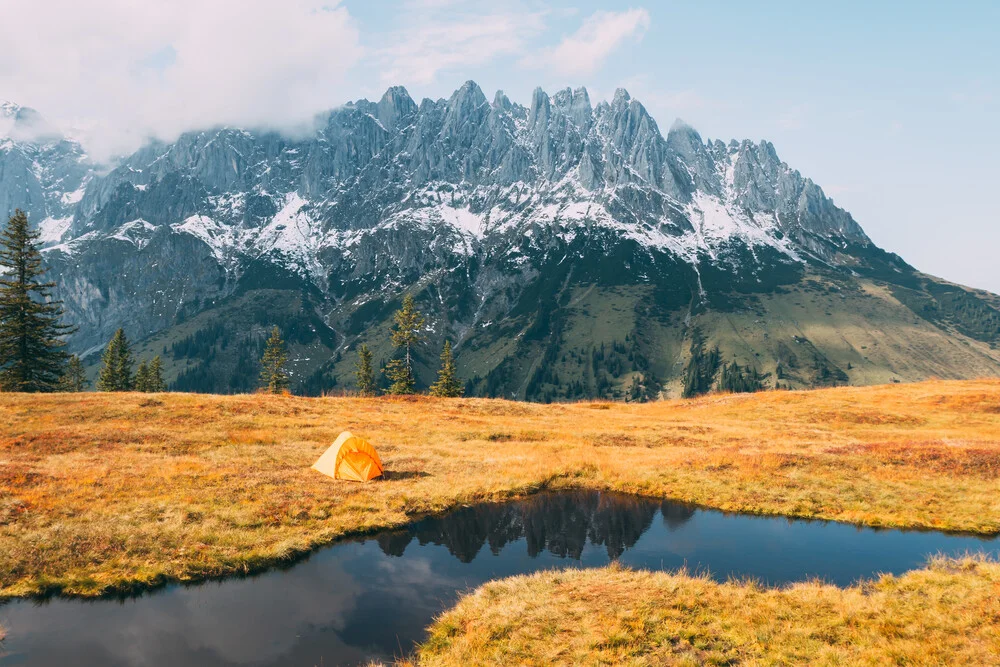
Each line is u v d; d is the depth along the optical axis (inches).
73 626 631.8
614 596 690.8
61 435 1439.5
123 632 620.1
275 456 1387.8
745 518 1056.2
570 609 655.1
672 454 1508.4
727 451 1515.7
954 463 1290.6
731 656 557.0
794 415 2290.8
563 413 2365.9
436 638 608.7
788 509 1080.8
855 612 638.5
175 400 1946.4
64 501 939.3
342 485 1163.9
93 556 771.4
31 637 606.5
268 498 1031.0
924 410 2305.6
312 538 892.0
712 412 2501.2
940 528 985.5
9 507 885.8
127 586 726.5
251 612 673.0
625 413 2484.0
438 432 1792.6
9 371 2721.5
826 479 1224.8
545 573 772.6
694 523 1025.5
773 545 914.1
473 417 2140.7
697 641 582.6
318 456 1416.1
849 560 846.5
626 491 1220.5
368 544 909.8
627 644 578.6
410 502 1085.8
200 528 872.3
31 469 1111.6
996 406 2245.3
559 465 1350.9
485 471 1322.6
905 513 1039.6
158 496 1000.9
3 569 721.6
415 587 749.9
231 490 1061.8
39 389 2790.4
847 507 1080.2
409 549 891.4
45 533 804.6
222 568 780.6
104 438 1435.8
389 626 644.1
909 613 631.8
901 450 1422.2
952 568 785.6
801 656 552.7
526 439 1763.0
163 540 824.3
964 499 1091.9
